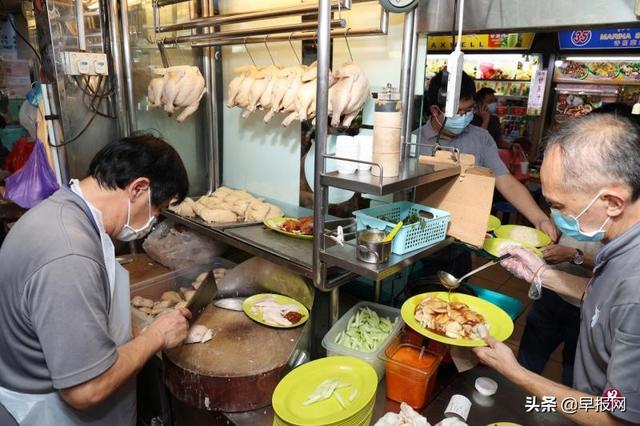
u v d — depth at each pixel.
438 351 1.24
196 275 1.98
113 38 2.08
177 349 1.37
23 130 3.57
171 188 1.13
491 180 1.27
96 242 1.02
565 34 3.80
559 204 0.92
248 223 1.80
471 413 1.18
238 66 2.12
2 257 0.98
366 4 1.56
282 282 1.72
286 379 1.17
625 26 1.08
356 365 1.22
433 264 1.88
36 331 0.90
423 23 1.38
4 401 1.05
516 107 4.44
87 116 2.16
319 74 1.12
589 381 1.02
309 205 1.94
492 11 1.23
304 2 1.74
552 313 1.86
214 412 1.28
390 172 1.14
